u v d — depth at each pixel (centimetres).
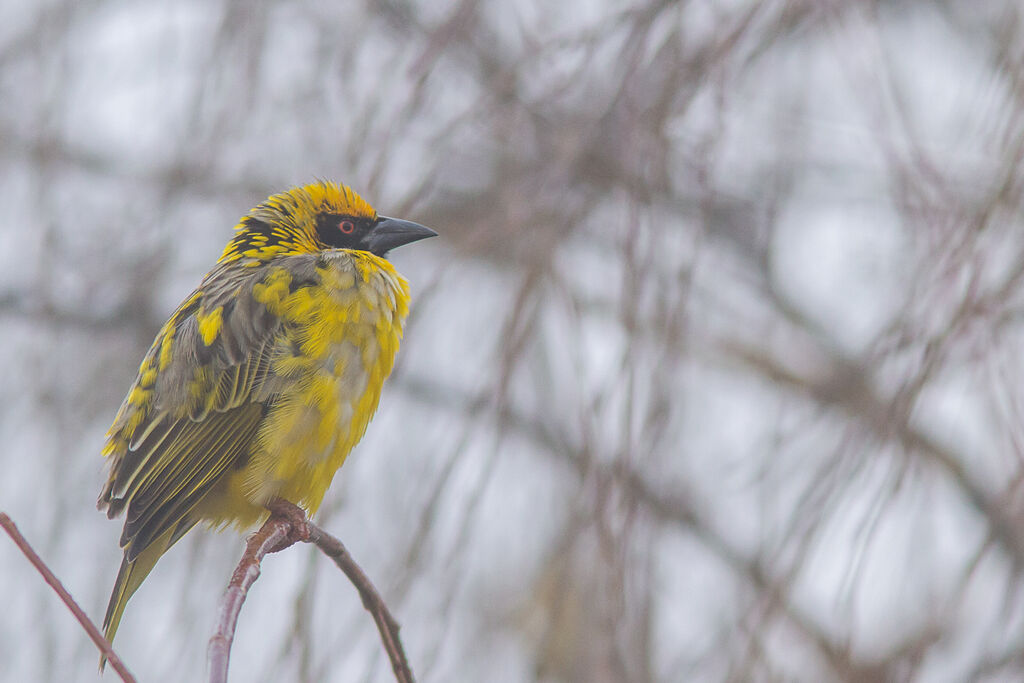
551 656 1070
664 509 1002
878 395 978
